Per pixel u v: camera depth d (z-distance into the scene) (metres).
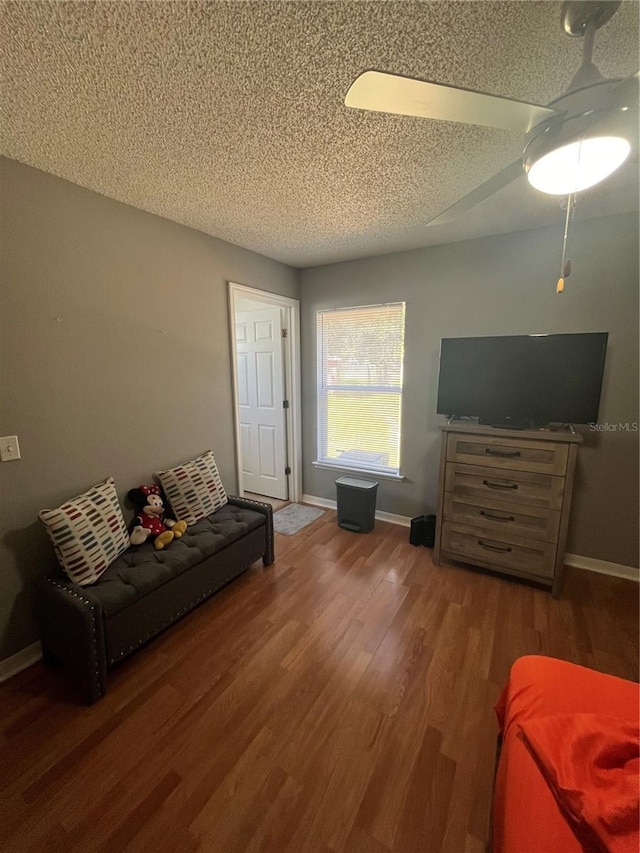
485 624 1.99
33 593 1.76
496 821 0.84
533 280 2.46
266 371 3.70
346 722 1.45
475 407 2.44
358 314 3.21
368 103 0.89
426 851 1.06
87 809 1.17
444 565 2.59
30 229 1.67
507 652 1.79
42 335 1.74
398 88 0.83
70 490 1.90
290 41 1.01
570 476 2.07
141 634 1.72
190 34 0.98
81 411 1.93
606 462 2.38
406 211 2.16
